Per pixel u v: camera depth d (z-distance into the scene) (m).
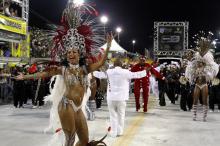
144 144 9.29
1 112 15.92
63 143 6.64
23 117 14.30
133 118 14.16
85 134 6.30
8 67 19.94
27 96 19.09
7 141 9.59
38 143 9.34
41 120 13.48
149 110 17.08
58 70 6.27
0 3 20.34
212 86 16.83
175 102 21.31
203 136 10.43
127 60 21.31
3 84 19.25
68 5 6.68
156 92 22.83
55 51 6.51
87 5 6.69
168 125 12.41
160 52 42.75
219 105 17.16
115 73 10.21
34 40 21.75
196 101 13.69
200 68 13.49
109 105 10.27
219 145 9.24
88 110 12.99
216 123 12.99
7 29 20.47
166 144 9.30
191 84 15.84
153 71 15.66
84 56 6.44
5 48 21.27
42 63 6.44
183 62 20.31
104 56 6.46
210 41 13.51
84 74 6.38
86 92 6.43
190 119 14.01
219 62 18.81
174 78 20.06
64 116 6.13
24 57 21.20
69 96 6.18
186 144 9.33
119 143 9.38
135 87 16.48
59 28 6.55
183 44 42.19
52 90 6.41
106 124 12.41
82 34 6.54
